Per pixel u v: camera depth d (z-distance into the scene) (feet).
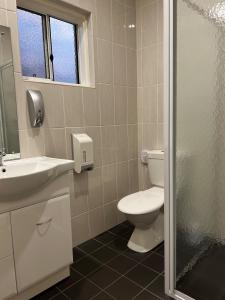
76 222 6.63
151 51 7.57
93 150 6.85
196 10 3.99
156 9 7.27
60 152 6.08
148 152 7.41
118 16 7.25
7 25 4.95
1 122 5.06
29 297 4.62
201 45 4.10
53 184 4.64
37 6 5.77
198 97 4.25
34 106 5.25
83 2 6.26
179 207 4.49
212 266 5.03
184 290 4.60
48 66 6.31
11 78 5.09
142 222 6.05
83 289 4.91
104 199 7.36
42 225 4.50
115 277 5.25
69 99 6.17
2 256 4.00
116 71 7.35
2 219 3.94
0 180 3.59
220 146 4.55
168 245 4.48
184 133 4.26
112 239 6.96
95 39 6.65
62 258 4.91
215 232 4.94
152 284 4.99
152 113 7.84
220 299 4.37
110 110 7.28
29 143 5.46
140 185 8.47
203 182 4.64
